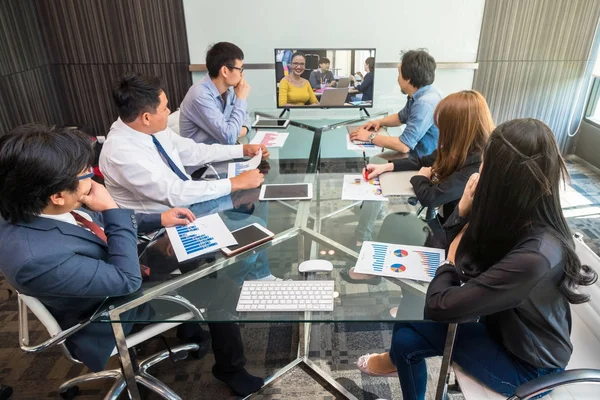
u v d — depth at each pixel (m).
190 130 2.53
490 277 0.99
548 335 1.10
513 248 1.02
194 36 3.77
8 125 3.38
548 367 1.12
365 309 1.20
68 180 1.06
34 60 3.66
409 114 2.39
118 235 1.25
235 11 3.69
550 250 0.97
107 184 1.84
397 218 1.66
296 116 3.17
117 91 1.69
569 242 1.01
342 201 1.80
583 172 3.80
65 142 1.05
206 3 3.65
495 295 0.99
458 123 1.59
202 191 1.80
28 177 1.00
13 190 1.01
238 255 1.44
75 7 3.65
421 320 1.16
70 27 3.71
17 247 1.06
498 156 1.00
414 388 1.43
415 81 2.36
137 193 1.79
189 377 1.82
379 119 2.85
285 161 2.25
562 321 1.10
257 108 3.66
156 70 3.90
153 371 1.85
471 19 3.72
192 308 1.22
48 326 1.21
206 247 1.47
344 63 3.32
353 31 3.78
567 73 3.89
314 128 2.78
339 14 3.71
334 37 3.79
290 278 1.32
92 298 1.22
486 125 1.59
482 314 1.03
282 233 1.57
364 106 3.47
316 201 1.81
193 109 2.45
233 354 1.65
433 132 2.32
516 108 4.07
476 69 3.92
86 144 1.11
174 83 3.96
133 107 1.70
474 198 1.10
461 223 1.45
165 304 1.23
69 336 1.26
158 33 3.75
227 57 2.40
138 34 3.75
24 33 3.53
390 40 3.82
